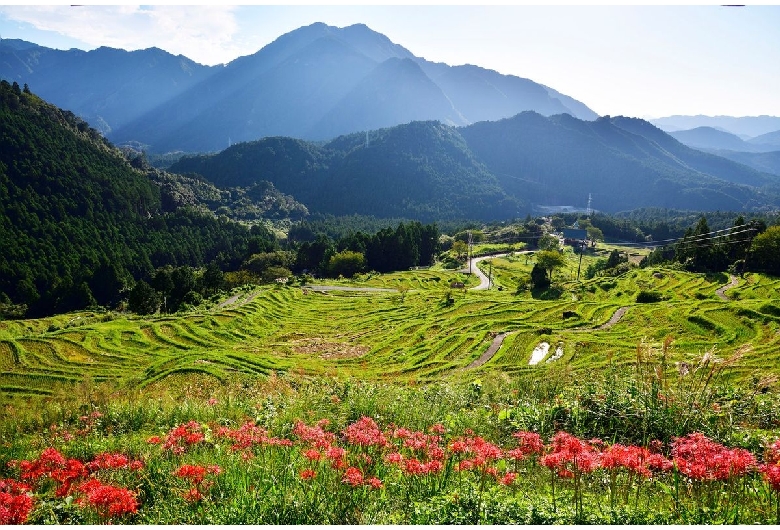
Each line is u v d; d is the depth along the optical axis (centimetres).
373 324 6247
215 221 19025
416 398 1852
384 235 13512
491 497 819
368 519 802
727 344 3938
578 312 5872
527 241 17588
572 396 1570
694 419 1235
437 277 11288
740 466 771
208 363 3844
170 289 8431
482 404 1766
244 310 6725
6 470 1238
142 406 1964
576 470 800
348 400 1795
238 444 1070
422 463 952
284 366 3906
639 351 1503
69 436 1559
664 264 9525
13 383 3728
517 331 5028
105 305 10962
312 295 8769
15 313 9600
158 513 858
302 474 860
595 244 18288
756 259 7788
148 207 18412
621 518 755
